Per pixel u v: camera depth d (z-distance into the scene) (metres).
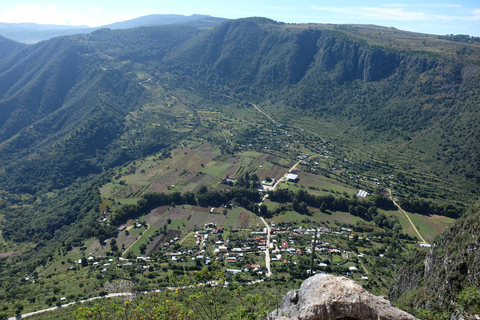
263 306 32.16
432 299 57.94
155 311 37.62
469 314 37.25
